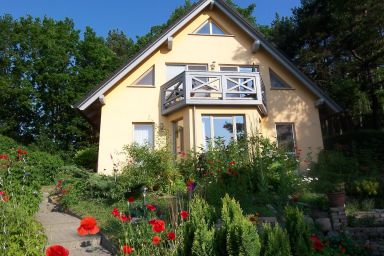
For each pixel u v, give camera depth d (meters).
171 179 10.09
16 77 25.78
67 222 6.91
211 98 12.45
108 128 12.96
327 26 19.36
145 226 5.04
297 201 8.17
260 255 3.02
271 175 8.51
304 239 3.65
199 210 3.77
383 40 16.53
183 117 12.60
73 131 25.38
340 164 12.01
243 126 12.78
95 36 29.19
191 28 14.77
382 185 9.58
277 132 14.39
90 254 5.26
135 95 13.48
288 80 14.83
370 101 20.44
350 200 9.12
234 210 3.27
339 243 6.94
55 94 26.00
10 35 27.08
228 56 14.74
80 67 27.08
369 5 15.52
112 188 8.55
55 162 13.29
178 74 13.29
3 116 25.58
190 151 11.11
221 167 9.27
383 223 7.77
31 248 3.98
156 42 13.70
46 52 26.53
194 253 3.08
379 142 15.72
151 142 13.23
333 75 19.91
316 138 14.35
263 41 14.59
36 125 26.39
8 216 4.69
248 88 12.91
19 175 7.46
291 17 21.98
